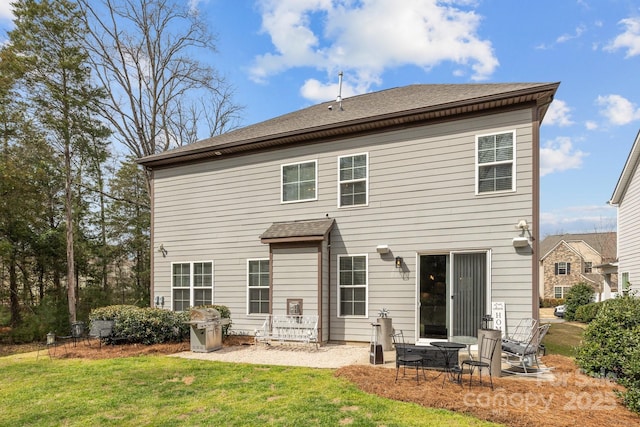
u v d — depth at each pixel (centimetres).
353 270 925
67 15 1403
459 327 805
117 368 700
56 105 1421
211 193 1145
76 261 1709
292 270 941
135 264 2172
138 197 2180
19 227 1407
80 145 1541
